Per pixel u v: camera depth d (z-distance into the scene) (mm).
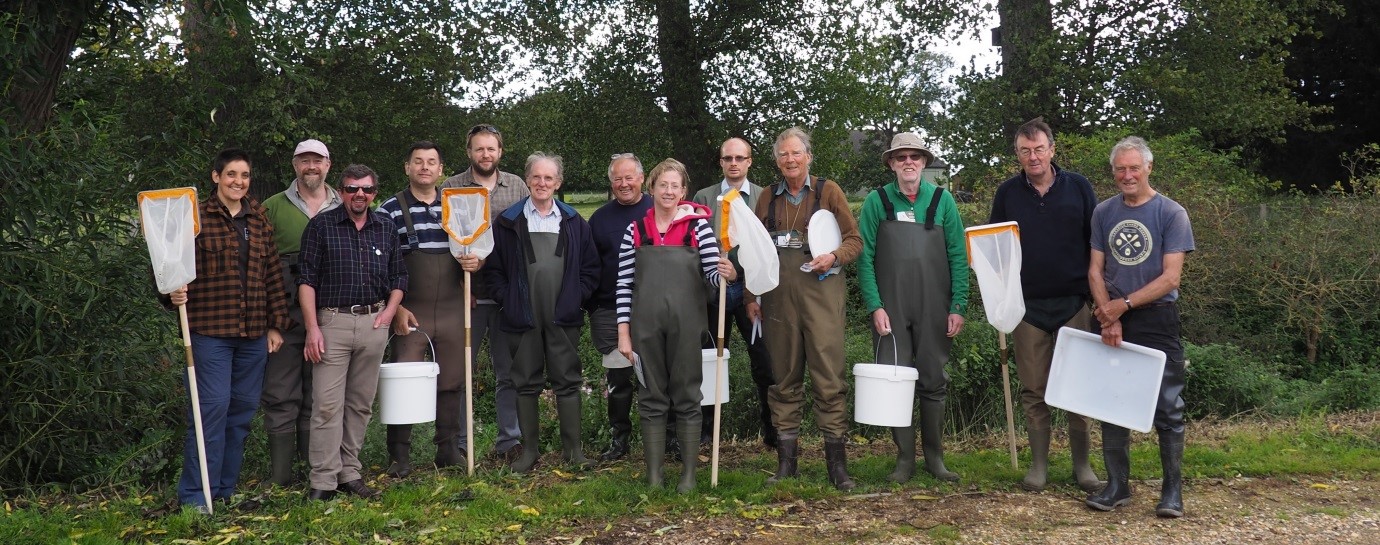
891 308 5340
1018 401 7289
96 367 5219
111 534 4496
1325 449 6152
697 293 5207
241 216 4871
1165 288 4688
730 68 15852
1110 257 4906
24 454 5340
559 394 5852
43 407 5180
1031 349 5316
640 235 5277
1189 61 15961
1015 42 15883
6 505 4980
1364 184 11984
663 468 5672
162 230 4477
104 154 5406
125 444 5715
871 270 5379
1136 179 4801
